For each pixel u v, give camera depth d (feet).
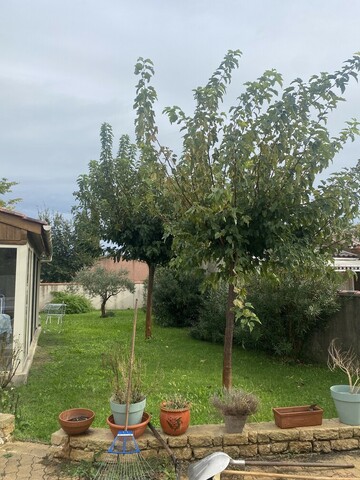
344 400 14.33
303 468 12.80
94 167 37.78
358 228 16.57
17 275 24.54
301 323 29.68
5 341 23.91
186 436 13.32
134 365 14.57
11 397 19.12
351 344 27.09
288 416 13.94
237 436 13.44
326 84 14.52
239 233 15.25
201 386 22.68
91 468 12.44
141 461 12.63
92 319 55.16
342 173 15.46
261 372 26.63
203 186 15.57
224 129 15.25
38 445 14.70
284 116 14.42
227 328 16.51
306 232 16.24
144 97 16.14
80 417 13.87
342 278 17.38
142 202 33.19
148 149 16.26
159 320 48.39
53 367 27.09
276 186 14.89
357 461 13.25
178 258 16.30
